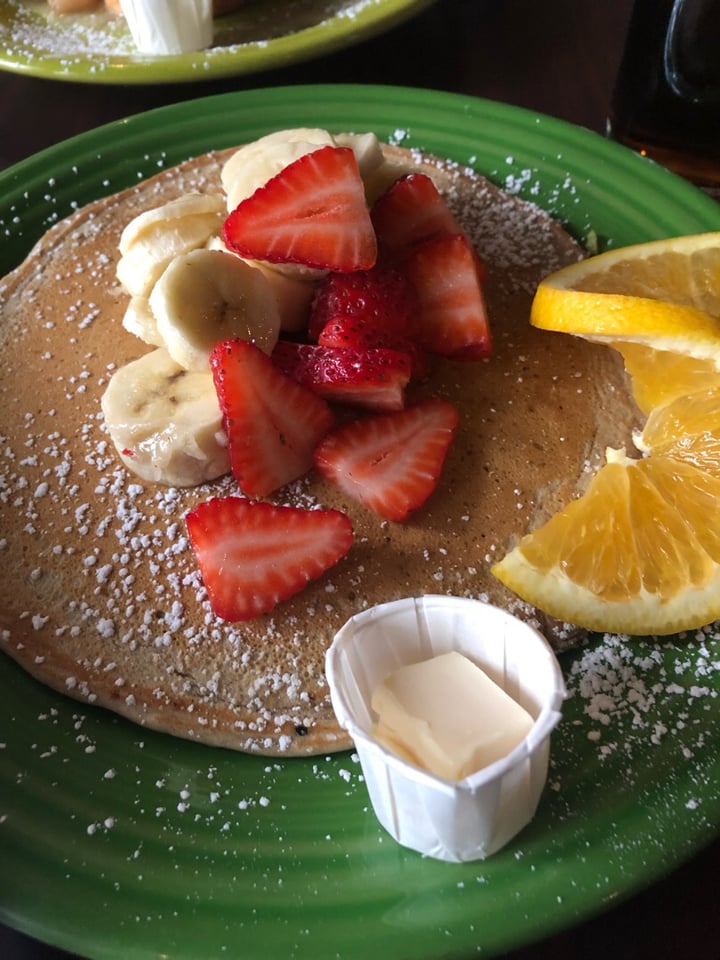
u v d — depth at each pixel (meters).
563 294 0.26
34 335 0.29
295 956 0.19
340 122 0.34
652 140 0.33
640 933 0.20
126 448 0.25
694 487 0.23
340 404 0.27
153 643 0.24
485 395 0.27
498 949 0.19
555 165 0.32
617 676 0.23
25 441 0.27
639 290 0.27
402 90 0.34
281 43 0.36
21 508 0.26
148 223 0.28
